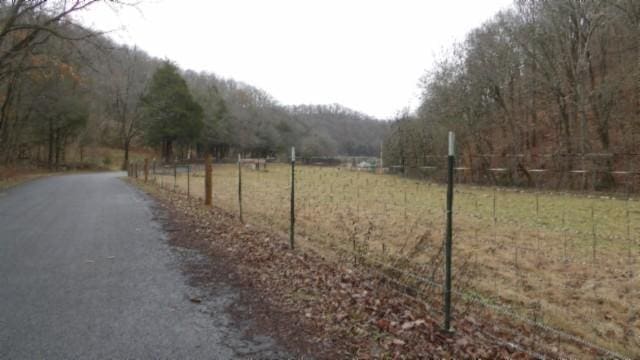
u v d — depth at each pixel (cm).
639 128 2525
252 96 9194
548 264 855
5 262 710
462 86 3206
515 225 1265
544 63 3000
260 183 2644
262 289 601
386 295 586
